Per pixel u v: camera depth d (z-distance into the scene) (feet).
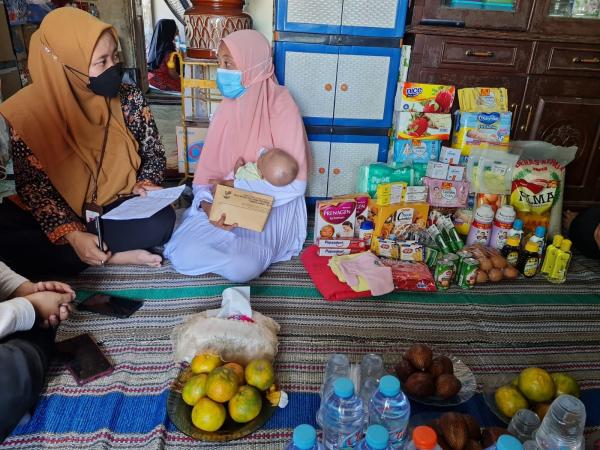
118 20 13.82
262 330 5.04
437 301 6.54
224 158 7.42
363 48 8.13
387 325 5.96
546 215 7.86
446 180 7.72
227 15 9.13
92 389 4.68
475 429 3.77
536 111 8.27
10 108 5.83
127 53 14.25
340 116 8.58
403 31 8.09
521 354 5.54
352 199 7.34
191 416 4.18
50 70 5.95
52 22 5.77
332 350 5.44
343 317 6.08
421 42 7.88
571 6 7.82
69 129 6.32
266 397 4.48
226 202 6.69
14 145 6.05
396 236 7.43
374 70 8.29
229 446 4.09
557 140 8.45
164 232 6.92
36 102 5.99
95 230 6.56
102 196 6.71
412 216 7.45
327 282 6.63
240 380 4.37
